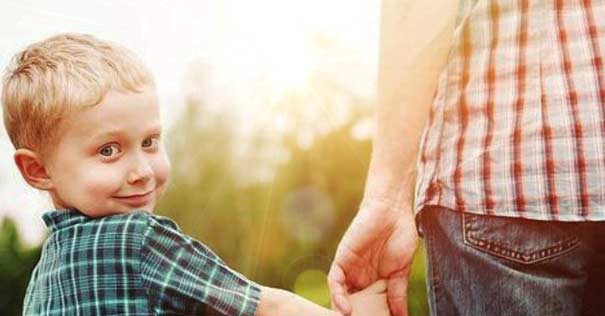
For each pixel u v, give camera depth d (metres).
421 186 1.30
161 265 1.15
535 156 1.21
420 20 1.30
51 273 1.20
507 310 1.22
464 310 1.25
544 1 1.22
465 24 1.27
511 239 1.22
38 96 1.18
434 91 1.31
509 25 1.24
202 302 1.16
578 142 1.20
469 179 1.24
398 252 1.41
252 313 1.19
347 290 1.44
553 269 1.21
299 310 1.21
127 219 1.16
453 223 1.26
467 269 1.25
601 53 1.21
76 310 1.16
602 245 1.23
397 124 1.35
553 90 1.21
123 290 1.14
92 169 1.17
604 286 1.24
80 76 1.17
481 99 1.25
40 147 1.19
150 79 1.22
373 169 1.40
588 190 1.20
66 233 1.19
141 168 1.19
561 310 1.21
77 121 1.17
